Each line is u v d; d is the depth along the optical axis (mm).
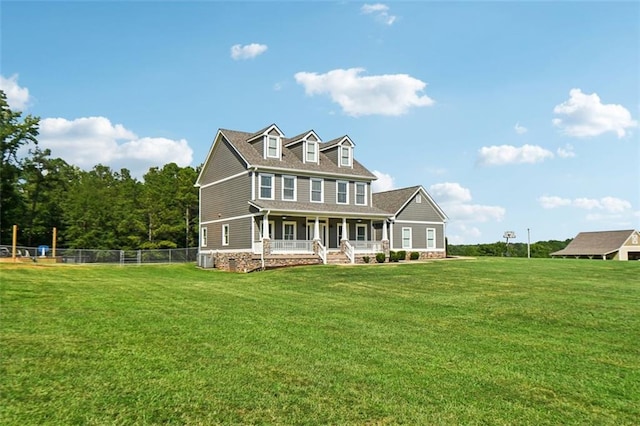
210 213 32312
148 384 5832
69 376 6016
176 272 24438
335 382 6141
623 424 5031
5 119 39719
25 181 45250
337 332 9227
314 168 30172
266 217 26250
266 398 5496
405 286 16672
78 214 47844
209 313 10938
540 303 12734
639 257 56656
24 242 45750
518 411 5332
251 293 15047
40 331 8352
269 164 28297
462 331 9562
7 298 11859
